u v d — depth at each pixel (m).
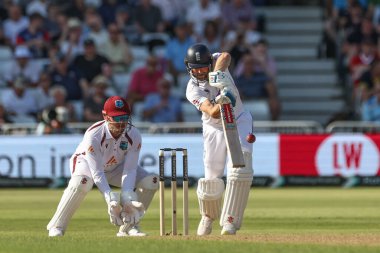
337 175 62.88
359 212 45.69
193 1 81.31
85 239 29.28
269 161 63.09
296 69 82.19
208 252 25.30
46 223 40.47
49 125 64.19
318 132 64.56
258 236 30.23
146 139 61.62
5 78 73.56
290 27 84.69
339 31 81.38
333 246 26.80
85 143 30.52
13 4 77.81
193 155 61.75
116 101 30.06
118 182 31.81
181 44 75.19
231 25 78.81
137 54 77.69
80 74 72.44
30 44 74.94
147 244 27.20
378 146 62.62
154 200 53.16
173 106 69.19
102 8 78.62
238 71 74.31
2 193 58.97
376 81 71.56
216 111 30.53
